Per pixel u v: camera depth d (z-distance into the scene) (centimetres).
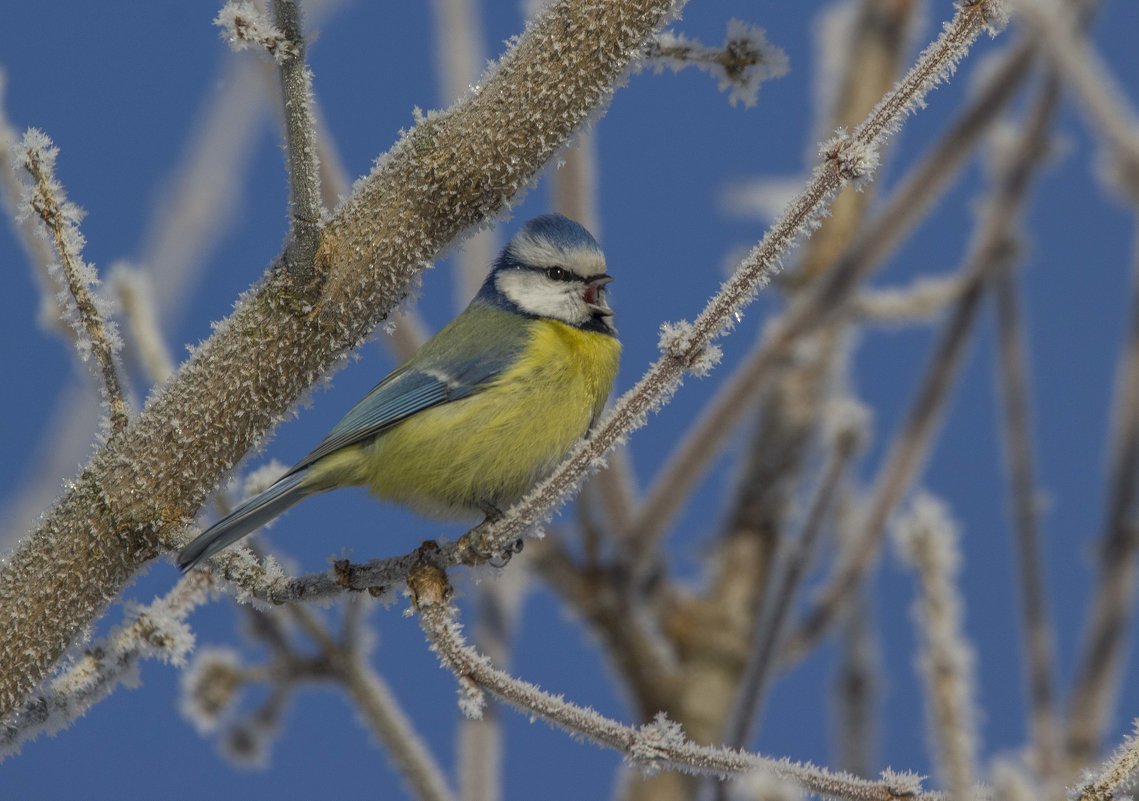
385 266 691
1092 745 947
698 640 1172
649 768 662
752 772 653
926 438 1085
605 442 733
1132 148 723
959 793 614
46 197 716
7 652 701
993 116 1103
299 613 942
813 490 1042
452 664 691
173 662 774
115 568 714
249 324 696
